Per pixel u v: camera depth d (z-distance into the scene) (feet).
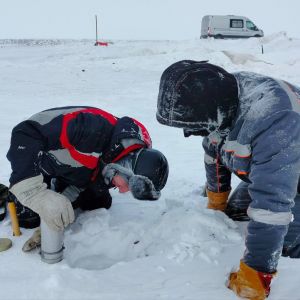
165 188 11.03
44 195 6.88
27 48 80.38
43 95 26.68
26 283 6.53
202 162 13.61
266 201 5.80
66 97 25.93
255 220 5.90
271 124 5.79
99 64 46.62
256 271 6.03
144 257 7.47
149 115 21.01
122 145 7.00
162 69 44.21
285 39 60.90
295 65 41.73
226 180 8.82
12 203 8.04
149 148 7.17
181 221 8.14
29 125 7.30
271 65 42.16
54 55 59.26
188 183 11.44
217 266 7.18
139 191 6.75
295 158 5.78
